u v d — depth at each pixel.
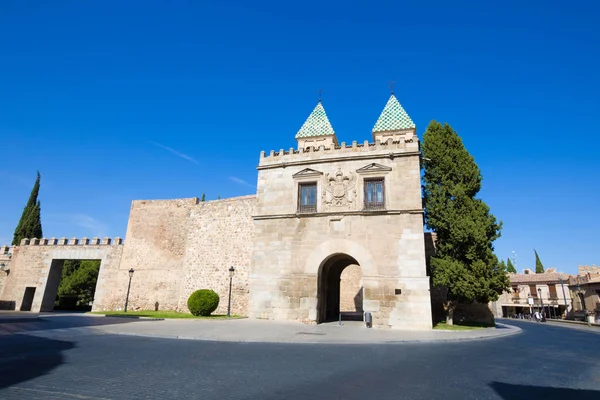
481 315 28.50
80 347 12.21
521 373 9.90
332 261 27.41
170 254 35.41
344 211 24.67
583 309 52.62
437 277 24.41
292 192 26.42
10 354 10.66
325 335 17.31
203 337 15.34
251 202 32.12
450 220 25.02
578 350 15.80
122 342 13.58
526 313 64.75
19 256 43.66
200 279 32.72
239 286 30.64
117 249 38.75
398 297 22.41
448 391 7.65
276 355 11.59
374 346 14.51
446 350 13.83
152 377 8.15
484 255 24.52
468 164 26.62
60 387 7.11
